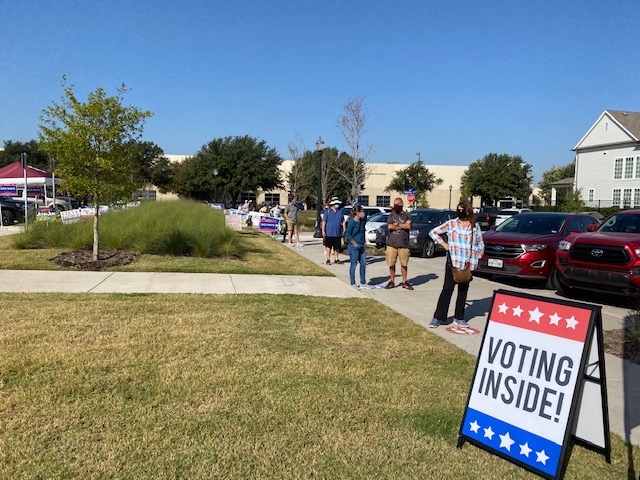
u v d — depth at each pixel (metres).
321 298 8.48
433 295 9.15
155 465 3.15
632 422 3.99
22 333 5.58
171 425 3.66
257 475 3.10
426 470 3.25
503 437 3.39
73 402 3.96
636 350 5.82
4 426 3.54
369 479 3.12
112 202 11.65
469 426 3.57
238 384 4.44
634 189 40.47
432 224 16.14
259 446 3.43
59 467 3.08
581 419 3.40
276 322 6.64
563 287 9.43
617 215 9.38
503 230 11.56
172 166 62.59
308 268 12.09
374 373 4.88
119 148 11.26
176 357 5.05
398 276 11.47
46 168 56.00
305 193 55.72
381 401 4.24
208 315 6.84
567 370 3.23
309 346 5.64
